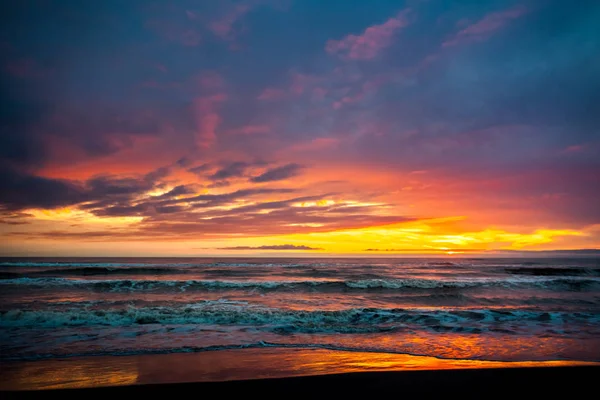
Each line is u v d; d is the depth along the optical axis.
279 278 24.27
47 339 8.02
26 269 27.97
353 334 8.73
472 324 9.93
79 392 4.81
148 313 10.61
